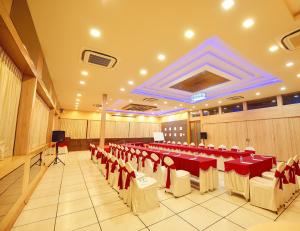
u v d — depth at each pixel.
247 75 5.40
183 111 12.96
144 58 3.97
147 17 2.57
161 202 3.16
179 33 2.98
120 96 8.06
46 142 6.70
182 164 4.21
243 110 8.93
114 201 3.22
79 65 4.41
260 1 2.24
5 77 2.32
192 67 4.84
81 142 12.68
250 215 2.67
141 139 15.24
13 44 2.12
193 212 2.77
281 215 2.67
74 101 9.55
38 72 3.45
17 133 2.97
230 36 3.04
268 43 3.26
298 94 6.99
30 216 2.64
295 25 2.71
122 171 3.36
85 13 2.50
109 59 4.03
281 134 7.43
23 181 2.86
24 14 2.40
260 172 3.72
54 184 4.23
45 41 3.26
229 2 2.26
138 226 2.38
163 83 6.34
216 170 3.95
